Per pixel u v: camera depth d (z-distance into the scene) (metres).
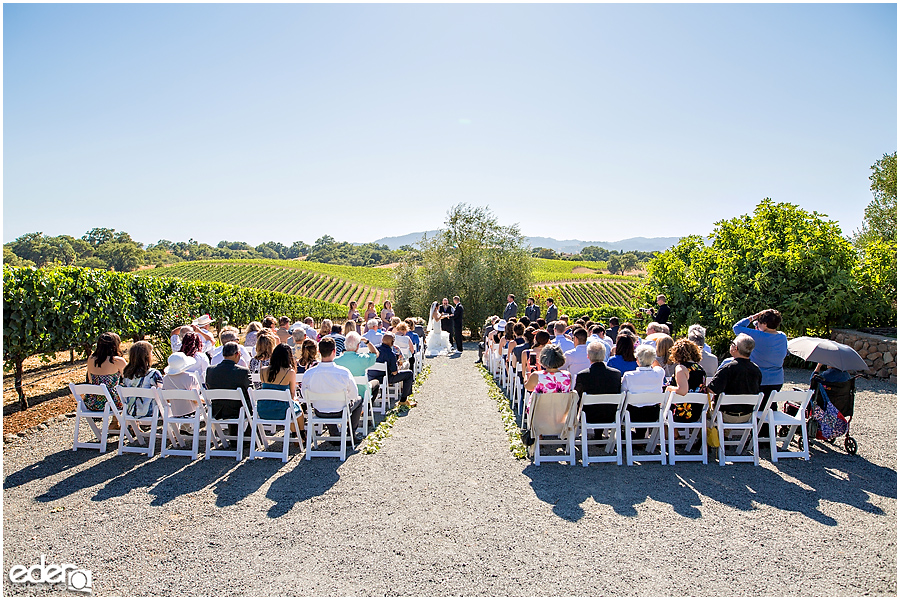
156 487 4.88
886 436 6.33
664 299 11.47
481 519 4.22
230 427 6.56
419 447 6.08
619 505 4.47
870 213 23.17
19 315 8.48
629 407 5.64
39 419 7.52
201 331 8.98
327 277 83.56
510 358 8.52
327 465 5.48
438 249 25.05
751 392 5.38
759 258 11.84
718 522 4.14
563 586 3.30
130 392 5.71
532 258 24.73
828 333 12.16
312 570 3.50
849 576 3.39
